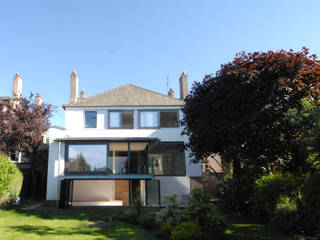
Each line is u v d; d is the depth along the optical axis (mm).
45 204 19969
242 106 12953
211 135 14000
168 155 22766
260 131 12539
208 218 10109
